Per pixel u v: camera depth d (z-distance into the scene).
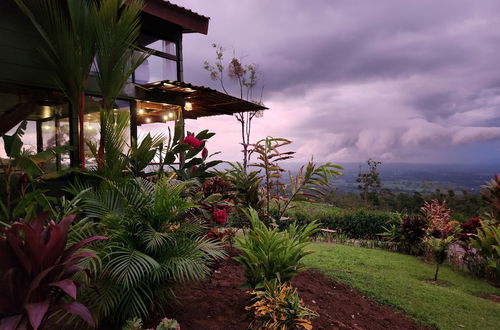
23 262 1.76
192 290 3.38
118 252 2.56
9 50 5.49
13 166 4.37
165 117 8.78
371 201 16.42
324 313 3.37
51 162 5.95
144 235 2.79
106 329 2.59
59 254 1.88
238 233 5.60
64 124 6.25
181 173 4.89
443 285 5.67
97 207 3.06
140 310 2.73
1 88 5.55
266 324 2.64
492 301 5.04
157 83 6.79
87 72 5.64
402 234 8.26
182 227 3.19
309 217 10.18
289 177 5.20
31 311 1.55
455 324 3.90
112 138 4.93
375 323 3.53
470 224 7.10
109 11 5.39
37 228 1.96
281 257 3.31
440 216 7.55
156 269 2.61
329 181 5.00
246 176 5.16
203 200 4.24
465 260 6.87
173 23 7.77
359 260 6.59
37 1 5.24
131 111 7.34
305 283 4.26
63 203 3.17
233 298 3.26
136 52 7.41
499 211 7.27
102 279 2.57
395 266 6.51
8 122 5.62
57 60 5.60
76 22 5.33
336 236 9.36
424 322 3.85
